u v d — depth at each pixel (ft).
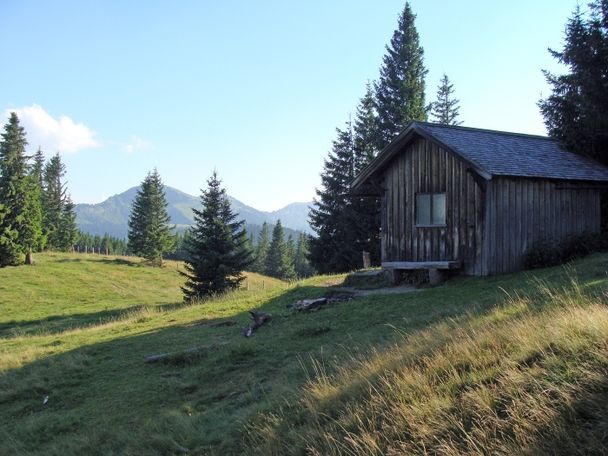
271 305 56.24
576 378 14.61
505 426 13.89
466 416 15.17
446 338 21.97
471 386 16.65
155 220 228.84
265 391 26.37
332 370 25.85
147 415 27.09
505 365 16.76
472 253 51.24
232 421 23.11
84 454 23.29
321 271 159.22
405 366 19.98
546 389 14.61
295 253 369.91
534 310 23.57
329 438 16.88
